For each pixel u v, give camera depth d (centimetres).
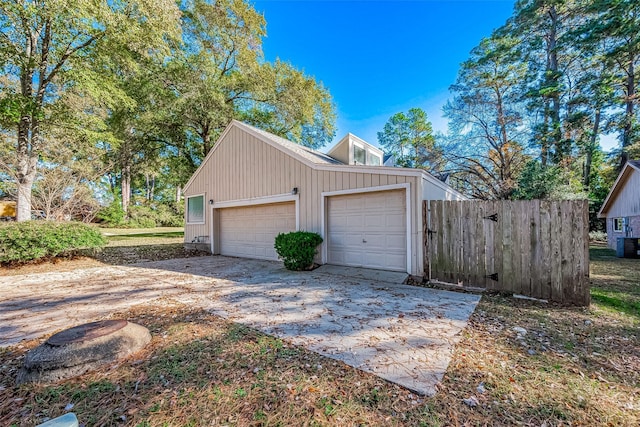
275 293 511
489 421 189
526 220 484
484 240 522
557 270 457
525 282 482
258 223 960
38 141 1011
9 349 302
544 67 1756
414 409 200
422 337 319
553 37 1738
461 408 201
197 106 1413
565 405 206
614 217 1346
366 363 262
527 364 262
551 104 1747
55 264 830
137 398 216
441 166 1869
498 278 507
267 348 293
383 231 662
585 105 1670
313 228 782
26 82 988
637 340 317
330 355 277
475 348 293
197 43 1533
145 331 321
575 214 446
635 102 1579
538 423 188
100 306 441
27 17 851
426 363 261
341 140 1106
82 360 250
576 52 1683
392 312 404
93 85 1054
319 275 671
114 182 2730
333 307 428
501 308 425
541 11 1694
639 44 1455
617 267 794
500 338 318
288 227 870
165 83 1421
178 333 333
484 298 477
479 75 1842
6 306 445
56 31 946
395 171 628
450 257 557
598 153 1769
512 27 1798
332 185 737
